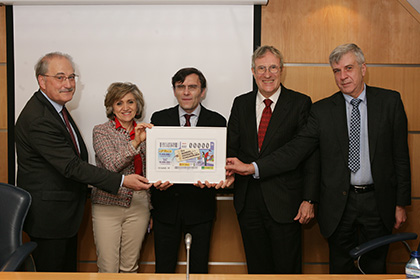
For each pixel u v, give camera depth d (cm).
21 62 279
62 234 222
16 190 204
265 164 226
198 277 147
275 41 277
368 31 276
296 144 228
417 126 279
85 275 147
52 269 222
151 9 278
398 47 276
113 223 244
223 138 217
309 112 238
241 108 248
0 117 281
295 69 279
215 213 277
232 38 278
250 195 242
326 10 276
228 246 289
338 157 221
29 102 224
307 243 286
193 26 278
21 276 146
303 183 238
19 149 224
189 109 253
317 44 277
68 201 225
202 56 279
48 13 277
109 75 280
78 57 280
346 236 226
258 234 245
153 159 218
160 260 254
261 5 277
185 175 217
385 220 219
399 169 223
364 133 221
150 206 256
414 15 273
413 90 277
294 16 276
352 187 222
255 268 250
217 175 218
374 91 226
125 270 255
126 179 222
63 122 227
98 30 278
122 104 245
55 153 215
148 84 281
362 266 231
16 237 196
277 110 236
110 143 241
